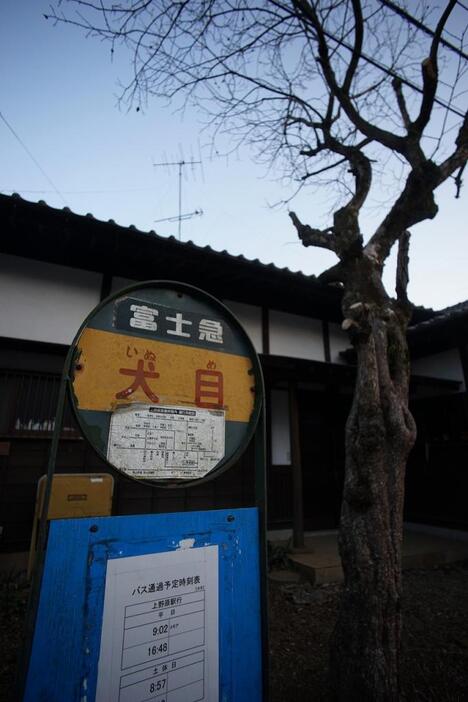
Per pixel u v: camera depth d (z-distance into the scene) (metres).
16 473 4.84
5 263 5.37
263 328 7.17
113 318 1.88
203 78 4.12
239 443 2.05
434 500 7.27
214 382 2.07
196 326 2.11
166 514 1.72
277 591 4.61
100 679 1.43
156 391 1.88
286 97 4.59
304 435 7.50
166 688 1.55
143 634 1.55
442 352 7.61
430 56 3.48
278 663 3.16
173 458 1.83
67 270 5.73
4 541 4.64
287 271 6.30
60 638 1.40
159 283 2.02
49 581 1.42
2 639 3.37
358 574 2.34
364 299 3.01
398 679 2.20
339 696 2.24
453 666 3.09
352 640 2.27
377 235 3.38
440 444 7.32
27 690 1.31
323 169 5.13
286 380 6.32
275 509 6.64
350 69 4.09
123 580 1.56
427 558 5.73
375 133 3.81
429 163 3.12
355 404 2.72
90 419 1.69
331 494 7.46
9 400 4.95
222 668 1.69
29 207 4.66
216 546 1.82
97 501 4.36
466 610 4.18
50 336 5.35
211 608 1.73
